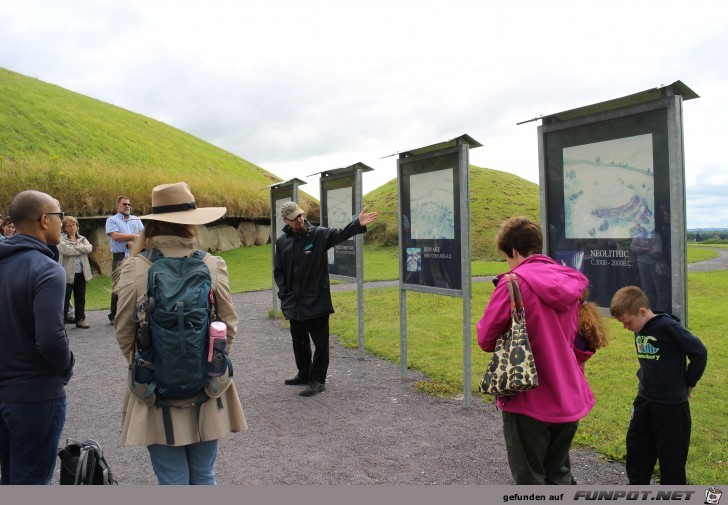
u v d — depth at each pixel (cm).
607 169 443
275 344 919
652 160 412
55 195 1884
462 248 571
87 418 577
